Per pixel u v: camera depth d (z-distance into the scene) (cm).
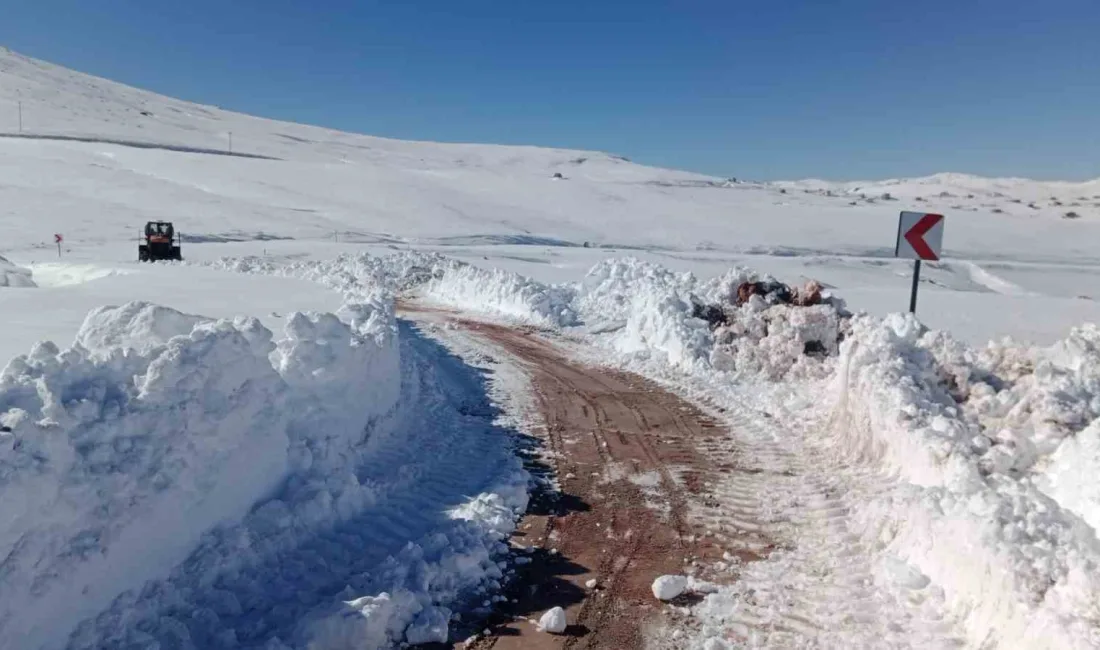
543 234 6525
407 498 653
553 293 2028
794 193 13838
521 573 530
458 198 7969
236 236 4700
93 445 418
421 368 1115
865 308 1989
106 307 628
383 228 5897
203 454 488
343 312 1023
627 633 453
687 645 439
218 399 517
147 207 5281
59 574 371
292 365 673
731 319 1344
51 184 5612
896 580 496
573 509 651
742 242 6888
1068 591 381
